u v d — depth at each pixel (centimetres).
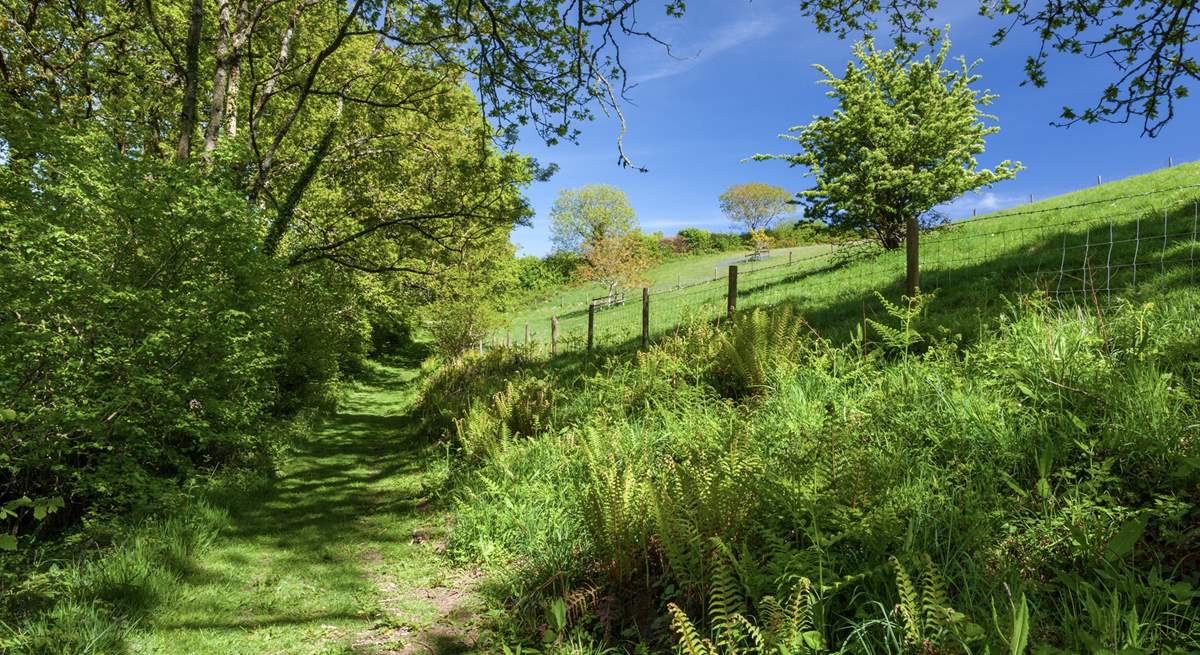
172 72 1262
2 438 489
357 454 1026
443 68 1302
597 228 5631
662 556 343
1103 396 310
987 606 216
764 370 606
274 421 1063
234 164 852
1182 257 712
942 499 281
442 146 1507
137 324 591
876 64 1700
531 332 2938
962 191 1675
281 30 1379
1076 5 696
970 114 1656
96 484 533
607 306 3450
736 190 6644
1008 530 254
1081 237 1023
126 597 393
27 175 616
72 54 1165
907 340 479
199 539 520
